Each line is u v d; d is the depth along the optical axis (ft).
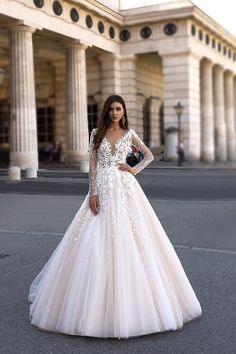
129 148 16.15
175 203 49.34
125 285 14.48
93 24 116.26
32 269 23.25
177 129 125.70
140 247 15.10
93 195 15.48
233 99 174.70
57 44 115.75
